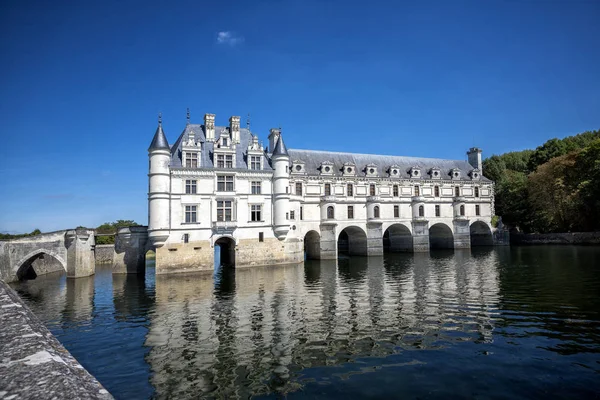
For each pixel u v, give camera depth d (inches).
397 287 1217.4
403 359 594.2
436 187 2797.7
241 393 499.5
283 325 800.9
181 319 887.7
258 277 1560.0
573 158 2893.7
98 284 1523.1
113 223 3339.1
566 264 1625.2
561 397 461.7
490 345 642.2
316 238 2390.5
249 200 1967.3
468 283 1250.0
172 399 487.8
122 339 748.6
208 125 2016.5
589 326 728.3
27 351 191.5
